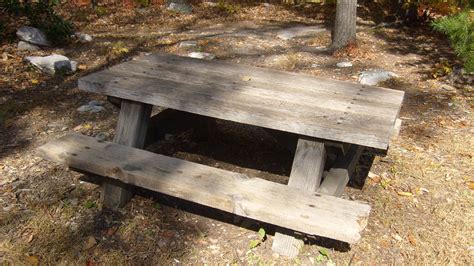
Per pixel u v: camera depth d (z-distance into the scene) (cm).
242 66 407
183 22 1064
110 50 736
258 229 324
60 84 596
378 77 660
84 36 783
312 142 297
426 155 439
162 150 437
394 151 446
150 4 1191
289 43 867
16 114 502
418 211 350
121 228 316
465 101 581
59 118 501
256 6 1311
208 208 347
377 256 301
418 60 766
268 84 356
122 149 328
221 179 290
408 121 521
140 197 354
